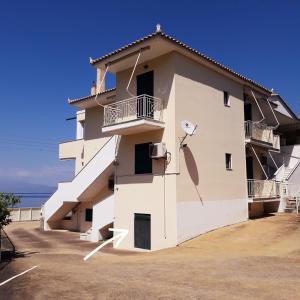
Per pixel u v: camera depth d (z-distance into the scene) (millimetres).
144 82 17750
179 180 15953
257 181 21438
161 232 16125
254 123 22422
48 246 18859
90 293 7707
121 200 18328
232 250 13484
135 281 8742
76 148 27953
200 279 8797
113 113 18438
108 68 18641
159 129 16781
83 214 25688
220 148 18828
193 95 17391
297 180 24922
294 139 31266
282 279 8570
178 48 16359
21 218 34875
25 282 9008
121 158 18734
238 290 7668
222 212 18312
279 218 19922
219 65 18578
